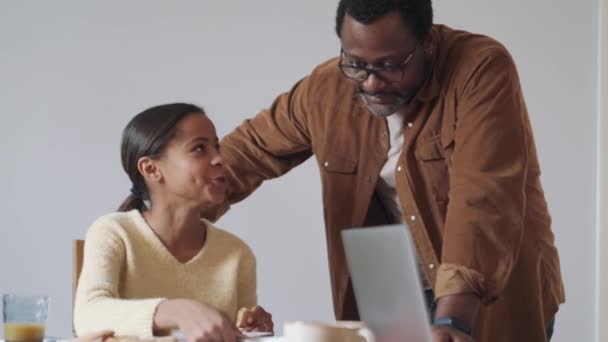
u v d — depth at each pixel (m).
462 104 2.00
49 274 4.08
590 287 3.65
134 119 2.05
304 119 2.32
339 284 2.30
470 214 1.85
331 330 1.33
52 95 4.11
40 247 4.09
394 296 1.30
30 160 4.12
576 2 3.70
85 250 1.98
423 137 2.10
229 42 4.00
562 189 3.70
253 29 3.98
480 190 1.88
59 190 4.09
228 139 2.45
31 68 4.13
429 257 2.13
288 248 3.93
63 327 4.06
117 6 4.08
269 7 3.97
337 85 2.27
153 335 1.64
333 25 3.91
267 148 2.41
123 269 1.99
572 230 3.69
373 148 2.20
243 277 2.13
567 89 3.71
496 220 1.85
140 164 2.02
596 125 3.67
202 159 2.00
